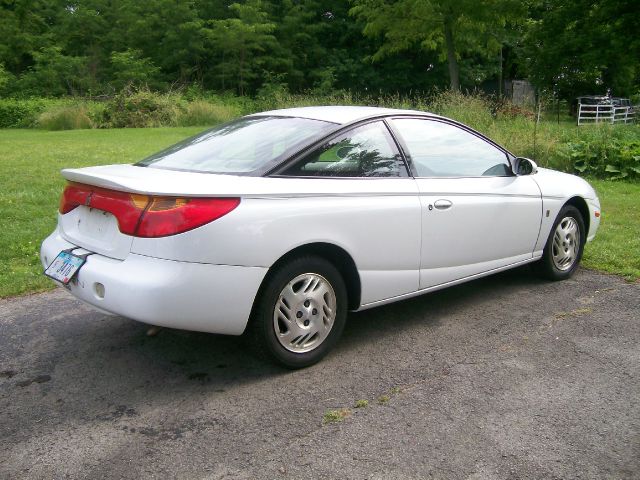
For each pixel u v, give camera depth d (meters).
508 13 26.86
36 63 39.88
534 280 5.21
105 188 3.25
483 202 4.32
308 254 3.43
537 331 4.04
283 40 43.75
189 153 3.81
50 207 7.46
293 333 3.39
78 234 3.49
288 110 4.18
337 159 3.62
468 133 4.55
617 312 4.38
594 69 31.38
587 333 3.99
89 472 2.53
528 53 31.84
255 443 2.73
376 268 3.73
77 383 3.33
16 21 41.50
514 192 4.60
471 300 4.70
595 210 5.47
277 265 3.30
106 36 42.53
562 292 4.87
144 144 14.92
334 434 2.79
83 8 42.31
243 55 40.81
